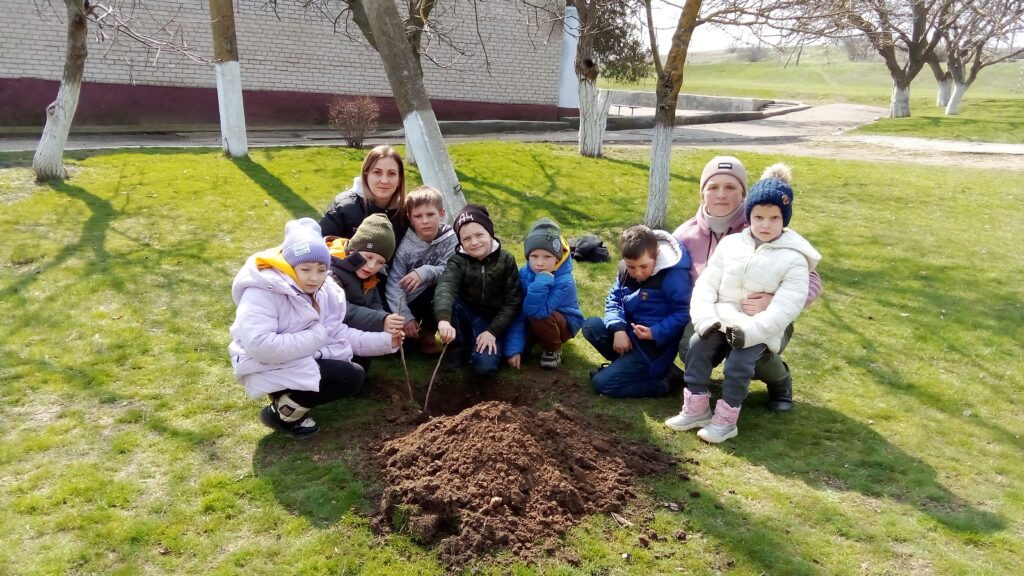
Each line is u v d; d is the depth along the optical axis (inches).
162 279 221.1
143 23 553.9
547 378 172.2
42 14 514.9
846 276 262.5
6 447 130.9
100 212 282.5
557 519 113.0
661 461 133.8
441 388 168.6
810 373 181.9
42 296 201.9
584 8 454.6
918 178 445.1
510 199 353.1
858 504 123.4
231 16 382.6
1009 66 1987.0
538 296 168.6
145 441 135.2
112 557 104.0
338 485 121.3
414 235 176.4
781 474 132.3
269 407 138.3
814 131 800.9
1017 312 227.0
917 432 152.3
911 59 858.8
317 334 130.3
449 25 691.4
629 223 323.9
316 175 370.3
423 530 108.0
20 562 101.9
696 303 145.8
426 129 253.9
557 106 782.5
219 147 443.8
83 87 540.7
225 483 122.2
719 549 109.5
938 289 248.5
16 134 506.3
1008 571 106.9
